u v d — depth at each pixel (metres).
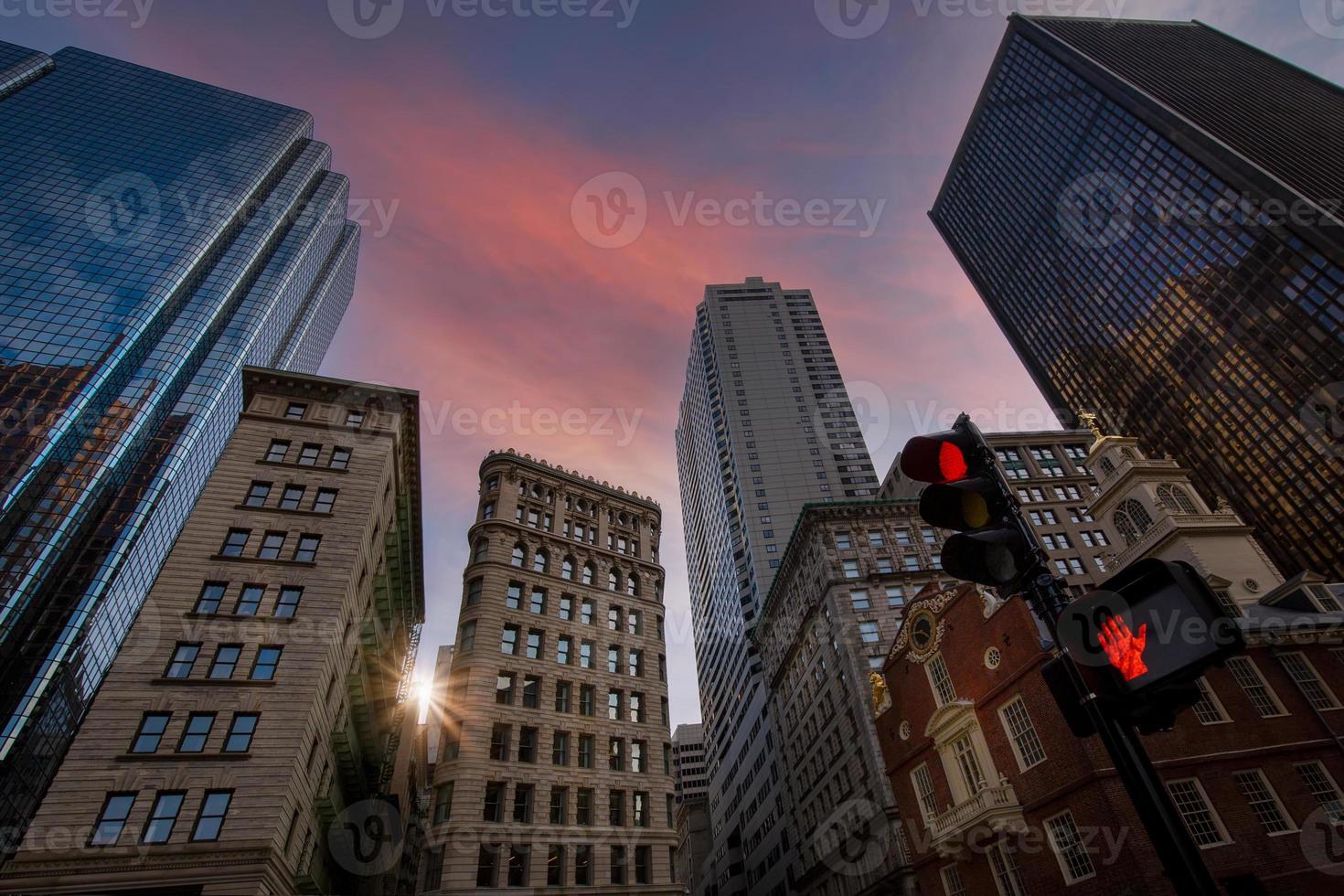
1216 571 38.06
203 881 27.33
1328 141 121.25
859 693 53.00
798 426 130.38
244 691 33.25
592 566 55.72
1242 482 117.31
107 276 121.56
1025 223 166.25
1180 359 128.12
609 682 49.59
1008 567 4.59
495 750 41.78
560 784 42.44
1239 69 151.50
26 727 87.00
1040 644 28.64
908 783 36.28
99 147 140.00
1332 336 104.12
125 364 114.12
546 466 58.97
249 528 40.28
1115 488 45.00
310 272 174.25
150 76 162.75
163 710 31.53
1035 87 163.50
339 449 47.62
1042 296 162.88
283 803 30.33
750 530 112.81
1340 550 103.31
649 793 45.94
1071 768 26.33
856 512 69.38
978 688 31.59
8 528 95.00
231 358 131.75
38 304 113.50
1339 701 29.38
